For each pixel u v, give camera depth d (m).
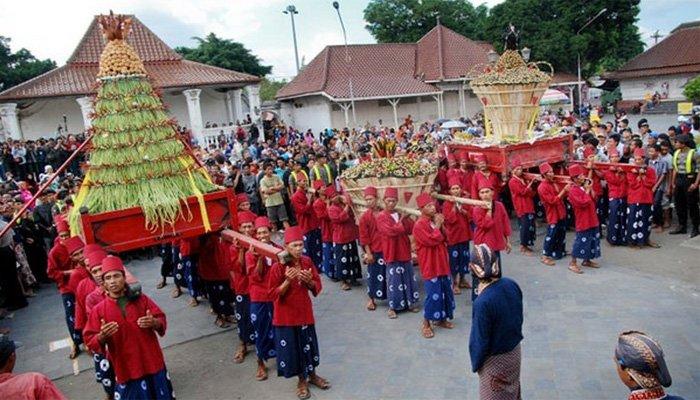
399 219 7.65
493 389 4.22
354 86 29.03
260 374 6.39
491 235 7.62
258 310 6.25
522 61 11.44
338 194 9.25
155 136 6.28
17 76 36.28
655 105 36.34
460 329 7.13
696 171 9.98
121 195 6.05
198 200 6.33
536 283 8.41
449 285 7.05
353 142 19.11
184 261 9.24
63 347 7.91
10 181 14.53
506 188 11.66
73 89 23.16
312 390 5.94
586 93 39.00
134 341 5.00
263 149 19.92
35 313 9.52
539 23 36.12
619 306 7.25
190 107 24.97
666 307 7.10
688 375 5.46
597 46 37.41
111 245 5.88
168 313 8.82
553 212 9.12
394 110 29.52
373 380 6.02
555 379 5.64
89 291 5.95
